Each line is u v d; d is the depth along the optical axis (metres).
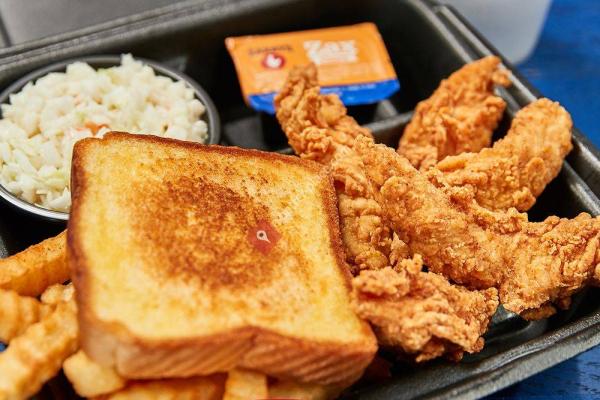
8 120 0.53
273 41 0.60
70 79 0.55
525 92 0.54
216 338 0.40
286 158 0.47
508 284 0.46
